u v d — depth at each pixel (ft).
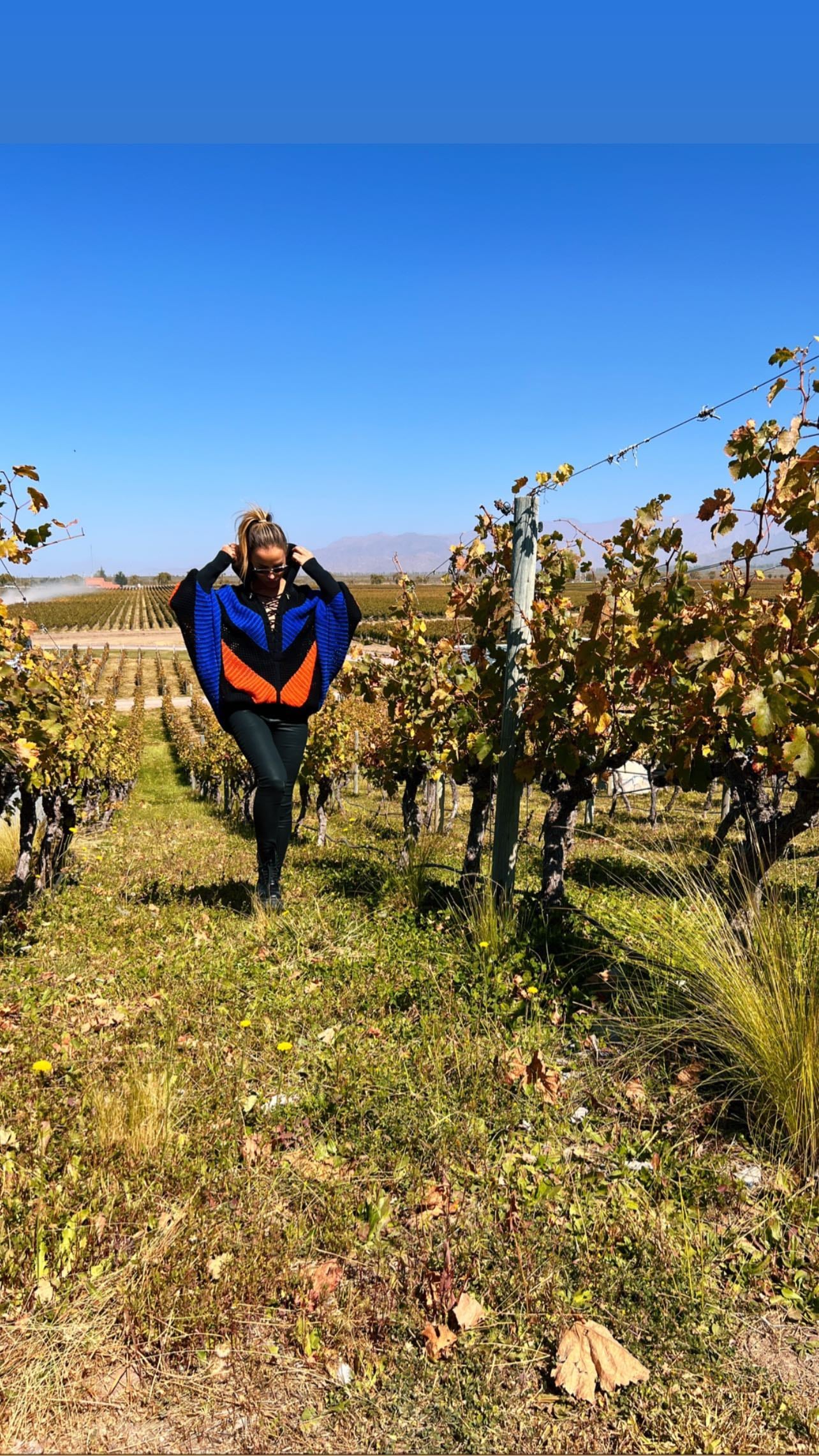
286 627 17.46
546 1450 6.15
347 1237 8.01
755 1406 6.46
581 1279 7.61
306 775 44.60
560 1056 11.48
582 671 14.44
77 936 18.40
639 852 18.37
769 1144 9.57
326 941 16.30
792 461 12.10
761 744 12.77
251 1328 7.13
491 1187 8.81
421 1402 6.53
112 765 57.98
